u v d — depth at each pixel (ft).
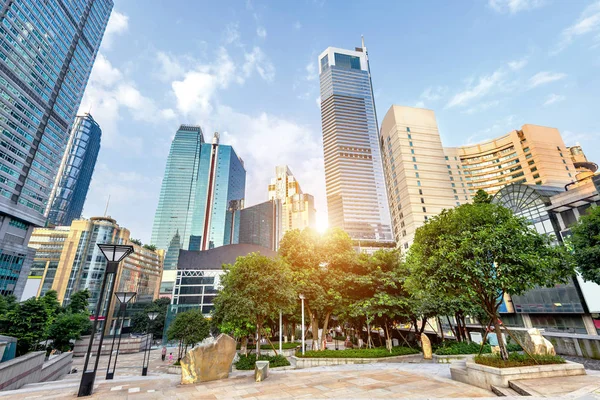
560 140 302.45
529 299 109.81
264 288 61.41
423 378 35.27
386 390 29.45
